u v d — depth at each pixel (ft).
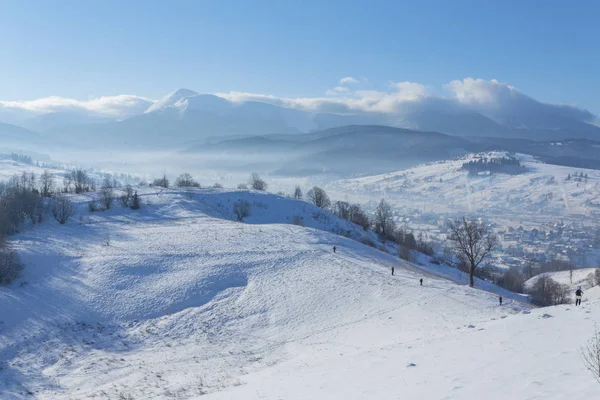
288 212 385.09
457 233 250.16
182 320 153.28
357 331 133.69
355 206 468.75
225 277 182.50
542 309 95.91
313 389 64.34
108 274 181.06
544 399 42.16
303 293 167.84
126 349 133.59
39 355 127.85
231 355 125.29
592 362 50.78
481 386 49.37
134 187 419.54
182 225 283.38
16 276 174.40
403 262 248.73
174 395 90.48
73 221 290.97
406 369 64.80
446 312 141.59
